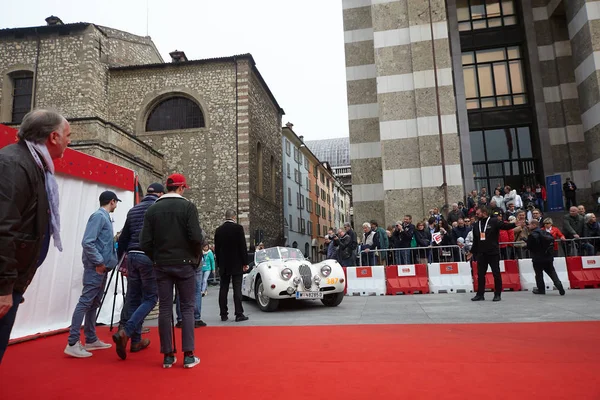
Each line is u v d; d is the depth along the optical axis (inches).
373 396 109.5
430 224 496.4
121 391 120.7
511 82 762.2
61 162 236.7
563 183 725.9
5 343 85.4
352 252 455.5
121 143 716.7
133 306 193.2
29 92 915.4
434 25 655.8
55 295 233.5
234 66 942.4
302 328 225.9
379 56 670.5
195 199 910.4
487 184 742.5
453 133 623.8
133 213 190.9
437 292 406.9
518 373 125.9
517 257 421.1
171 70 954.1
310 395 111.7
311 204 1899.6
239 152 911.0
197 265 156.9
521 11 770.2
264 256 361.1
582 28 689.0
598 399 101.7
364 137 745.0
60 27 898.1
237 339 199.9
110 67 951.0
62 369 148.8
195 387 122.8
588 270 393.1
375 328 216.5
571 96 740.7
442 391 111.6
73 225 248.2
